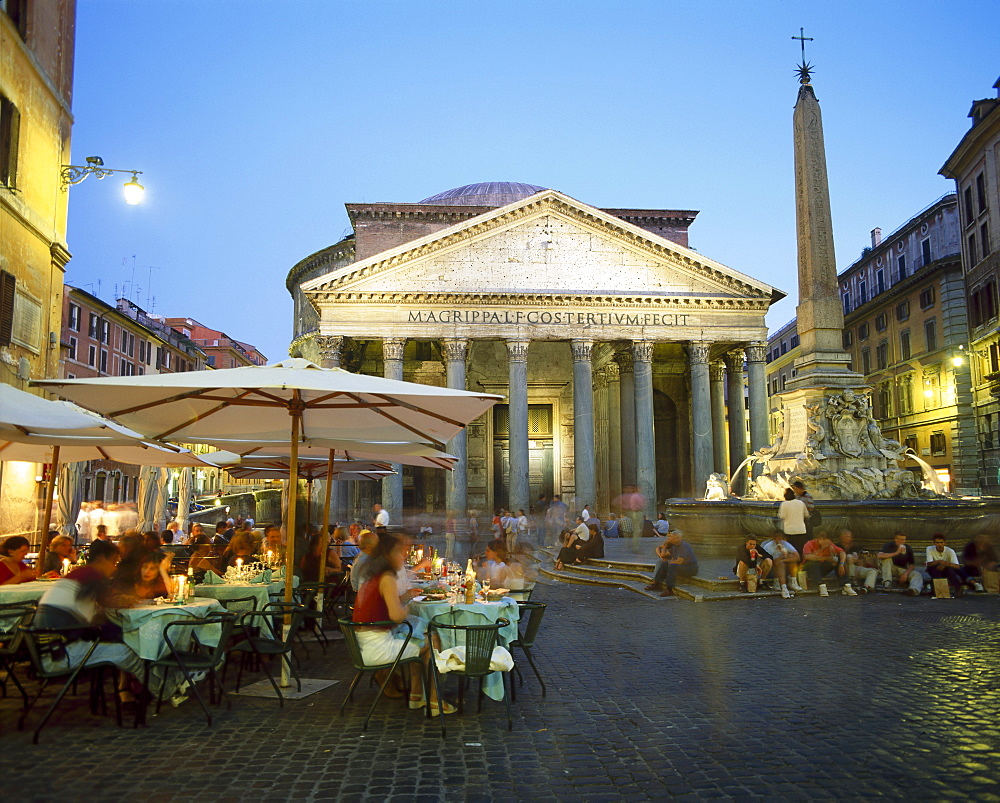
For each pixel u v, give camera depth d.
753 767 5.24
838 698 6.89
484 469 46.97
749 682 7.57
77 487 18.31
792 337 61.28
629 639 10.16
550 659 8.96
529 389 48.34
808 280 16.62
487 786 4.98
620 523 33.12
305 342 53.97
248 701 7.17
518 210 37.66
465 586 7.78
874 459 15.95
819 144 16.75
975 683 7.31
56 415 8.62
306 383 7.17
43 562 10.30
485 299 36.75
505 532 27.33
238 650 7.29
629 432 41.03
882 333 48.59
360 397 8.62
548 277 37.72
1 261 15.84
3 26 15.48
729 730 6.06
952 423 40.47
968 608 11.84
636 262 38.22
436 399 7.96
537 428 48.56
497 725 6.32
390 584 6.69
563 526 31.39
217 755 5.59
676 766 5.30
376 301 36.41
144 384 7.05
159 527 20.62
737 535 17.80
